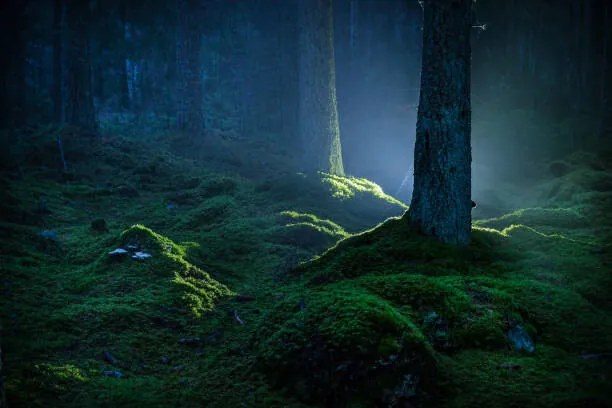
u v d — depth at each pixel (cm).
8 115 2098
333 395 452
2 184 1222
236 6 2702
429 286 579
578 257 786
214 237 1011
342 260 754
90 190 1340
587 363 504
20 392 448
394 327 472
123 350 569
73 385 481
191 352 585
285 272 851
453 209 773
